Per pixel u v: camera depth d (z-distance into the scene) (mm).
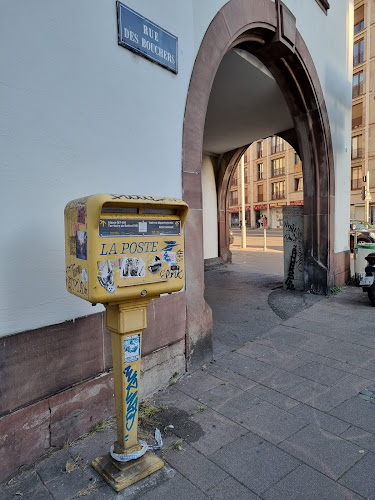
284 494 1864
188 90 3195
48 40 2119
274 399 2840
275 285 7410
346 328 4520
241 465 2086
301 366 3443
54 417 2211
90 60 2363
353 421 2521
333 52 6438
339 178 6785
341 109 6801
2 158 1943
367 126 30625
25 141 2041
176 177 3125
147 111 2807
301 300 5992
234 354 3750
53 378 2205
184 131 3172
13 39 1951
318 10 5867
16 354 2020
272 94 6449
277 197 42406
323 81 6066
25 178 2053
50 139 2166
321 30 5977
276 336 4285
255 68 5453
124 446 2008
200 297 3422
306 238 6504
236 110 7223
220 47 3574
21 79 2002
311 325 4672
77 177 2330
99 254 1630
